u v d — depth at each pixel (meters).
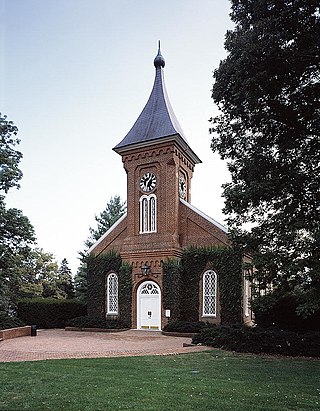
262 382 10.26
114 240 30.53
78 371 11.09
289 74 14.59
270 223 15.48
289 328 18.81
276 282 14.73
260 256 14.65
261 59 14.18
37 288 45.75
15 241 26.95
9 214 26.11
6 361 13.27
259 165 15.36
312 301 13.28
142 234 28.42
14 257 27.41
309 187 14.18
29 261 44.25
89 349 17.23
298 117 15.46
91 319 28.47
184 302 26.98
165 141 28.31
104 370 11.33
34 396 8.32
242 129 16.78
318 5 13.83
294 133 15.73
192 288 26.97
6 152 26.61
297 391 9.30
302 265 13.07
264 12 14.91
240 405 7.88
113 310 29.55
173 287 26.12
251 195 14.93
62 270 64.31
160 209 28.06
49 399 8.09
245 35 14.71
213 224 27.11
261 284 15.13
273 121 15.97
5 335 21.50
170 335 24.08
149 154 29.06
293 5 14.02
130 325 27.47
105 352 15.78
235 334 16.98
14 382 9.62
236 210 16.05
